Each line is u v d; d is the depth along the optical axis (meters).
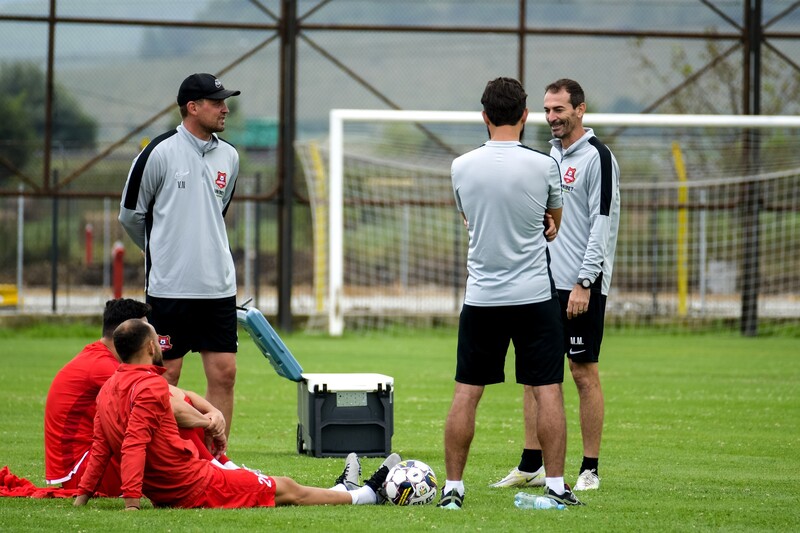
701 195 66.12
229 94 22.84
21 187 65.75
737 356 51.91
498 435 28.48
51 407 19.56
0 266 94.00
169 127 66.12
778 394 37.75
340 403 24.61
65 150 63.94
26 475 21.59
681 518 17.44
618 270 75.38
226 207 23.94
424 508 17.94
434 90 71.94
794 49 66.94
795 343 59.28
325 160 67.25
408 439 27.55
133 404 17.25
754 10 66.44
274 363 25.38
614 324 67.12
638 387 39.69
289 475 21.84
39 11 62.97
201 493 17.53
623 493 20.00
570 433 29.12
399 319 66.12
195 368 44.69
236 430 29.20
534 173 17.75
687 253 74.12
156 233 22.86
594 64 69.25
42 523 16.12
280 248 64.56
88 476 17.77
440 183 70.25
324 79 86.25
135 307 20.19
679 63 69.25
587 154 21.31
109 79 77.81
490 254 17.86
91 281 92.06
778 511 18.22
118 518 16.50
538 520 16.94
